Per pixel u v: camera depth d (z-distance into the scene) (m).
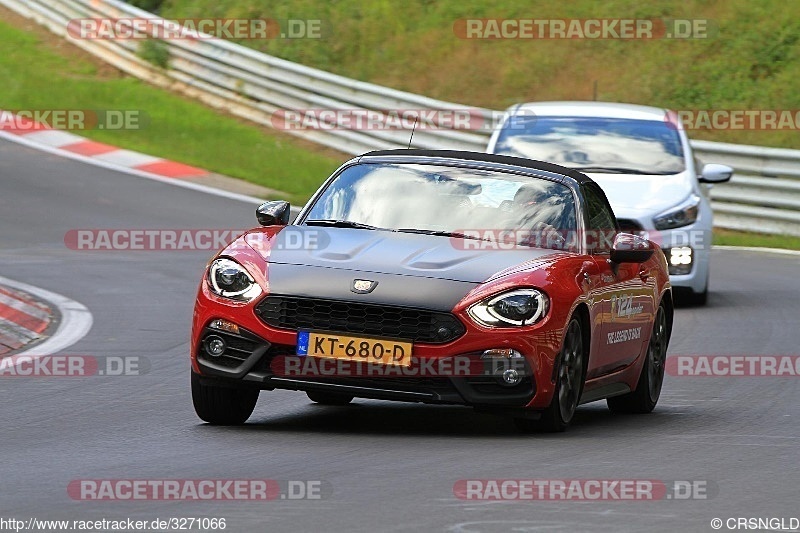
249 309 25.97
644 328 31.62
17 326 39.84
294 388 25.83
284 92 87.44
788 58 87.94
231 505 19.95
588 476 22.70
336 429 27.39
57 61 97.75
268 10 104.62
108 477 21.94
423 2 102.75
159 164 77.06
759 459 24.97
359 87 82.94
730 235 71.12
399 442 25.78
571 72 91.75
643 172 49.00
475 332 25.34
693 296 49.34
